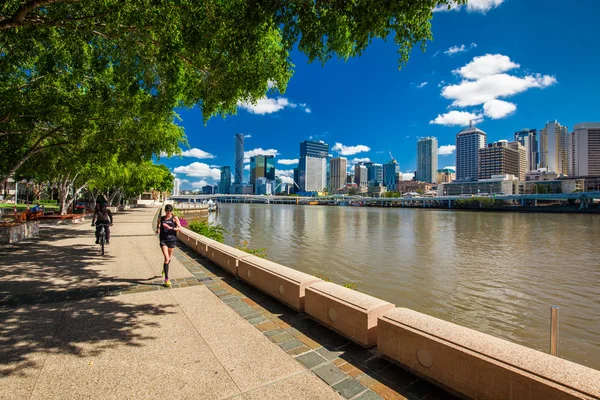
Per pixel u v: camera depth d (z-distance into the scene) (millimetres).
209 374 3682
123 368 3771
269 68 7699
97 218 11578
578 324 12461
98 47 8977
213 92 8531
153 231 19906
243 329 4973
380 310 4512
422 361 3629
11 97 11555
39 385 3389
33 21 7129
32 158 17672
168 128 16094
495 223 68688
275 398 3258
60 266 9352
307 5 5098
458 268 22672
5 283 7418
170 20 6582
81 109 12344
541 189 189875
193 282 7711
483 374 3031
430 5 4387
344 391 3393
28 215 22375
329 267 22500
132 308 5832
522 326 12289
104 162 17469
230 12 5980
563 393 2467
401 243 35438
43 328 4863
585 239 40312
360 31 4719
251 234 42969
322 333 4871
